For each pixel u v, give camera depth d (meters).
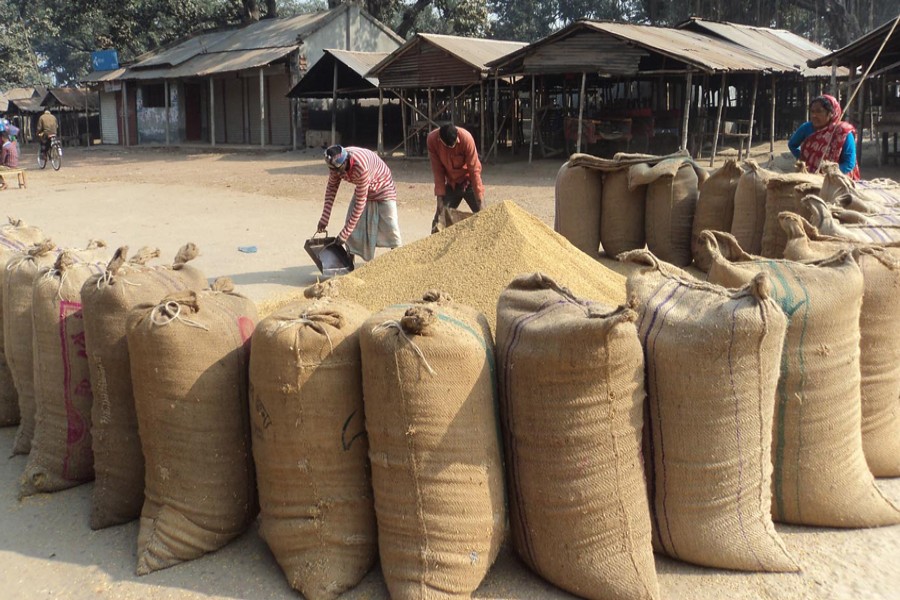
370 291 4.46
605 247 6.11
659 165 5.72
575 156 6.07
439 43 22.58
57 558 3.37
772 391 3.02
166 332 3.14
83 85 37.06
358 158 7.45
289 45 29.97
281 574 3.20
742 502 3.08
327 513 3.06
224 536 3.35
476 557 2.92
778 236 4.93
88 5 41.06
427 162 23.70
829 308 3.26
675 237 5.79
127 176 22.56
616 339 2.74
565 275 4.34
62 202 16.53
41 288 3.83
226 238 11.65
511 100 24.86
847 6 36.44
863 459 3.53
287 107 31.22
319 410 2.98
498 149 26.23
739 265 3.53
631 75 21.64
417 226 12.63
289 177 20.73
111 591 3.12
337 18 31.17
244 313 3.43
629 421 2.89
